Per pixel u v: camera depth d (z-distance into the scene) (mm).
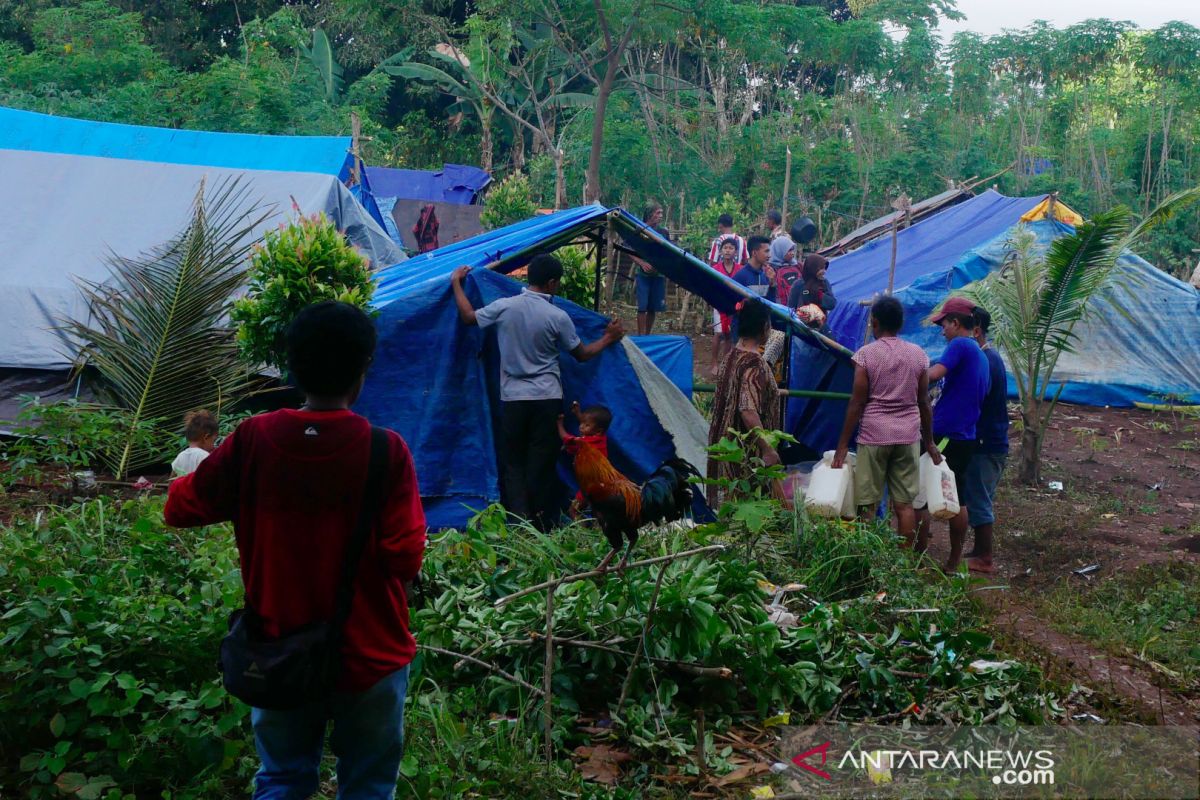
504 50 25984
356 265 7137
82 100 22781
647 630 4445
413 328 7117
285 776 2951
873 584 6148
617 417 7551
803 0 44750
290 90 27156
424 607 4680
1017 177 26734
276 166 14031
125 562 4676
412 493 2885
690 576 4613
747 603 4785
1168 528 9234
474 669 4555
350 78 36875
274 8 36938
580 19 23094
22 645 3863
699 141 27750
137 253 9180
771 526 6742
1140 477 11297
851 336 14547
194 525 2902
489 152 28641
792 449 9508
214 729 3697
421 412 7125
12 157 9828
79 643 3779
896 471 7250
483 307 7133
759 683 4555
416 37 28422
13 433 7391
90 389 8562
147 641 3980
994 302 10711
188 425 6668
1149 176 27266
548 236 8047
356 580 2824
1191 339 14633
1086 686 5207
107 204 9586
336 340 2803
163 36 36031
